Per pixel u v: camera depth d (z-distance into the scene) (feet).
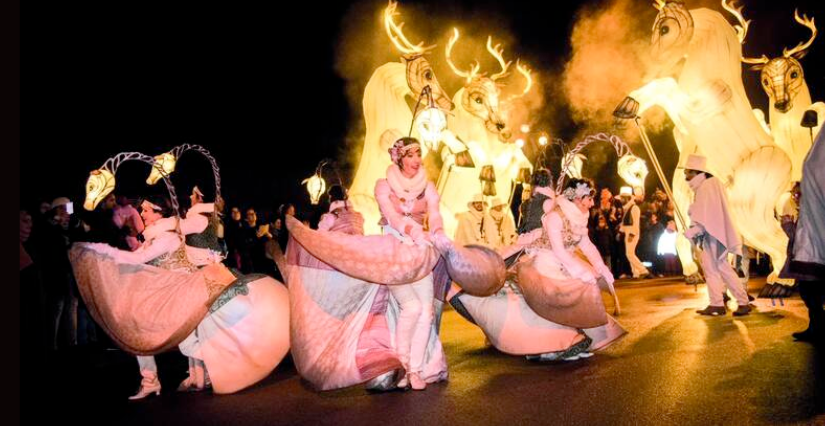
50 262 28.43
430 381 18.71
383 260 17.51
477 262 18.58
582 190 20.68
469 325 30.30
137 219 30.50
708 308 29.68
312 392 18.39
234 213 42.34
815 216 18.89
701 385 16.63
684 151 38.70
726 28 34.83
